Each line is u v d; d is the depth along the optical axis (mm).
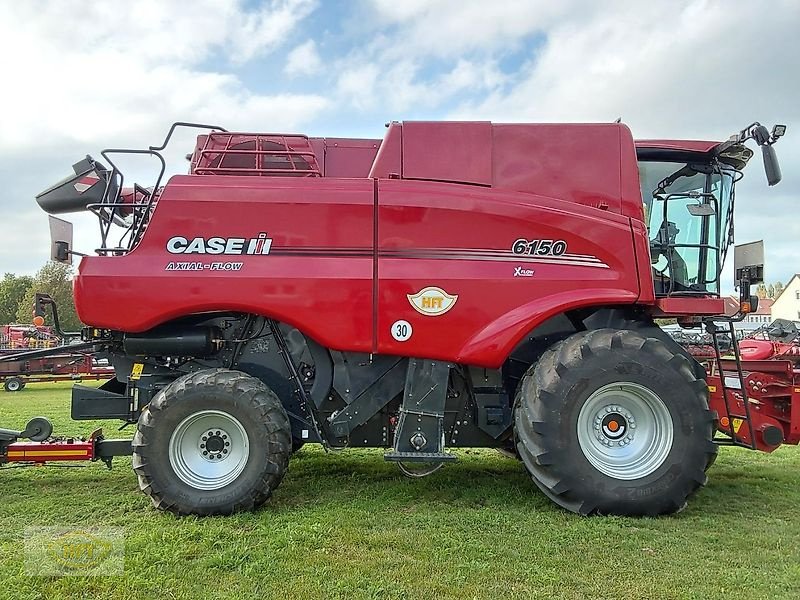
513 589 3312
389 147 5180
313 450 7242
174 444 4609
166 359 5234
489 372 5117
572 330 5305
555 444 4586
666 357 4699
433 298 4840
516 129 5266
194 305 4777
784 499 5188
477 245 4898
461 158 5191
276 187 4910
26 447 5125
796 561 3730
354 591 3271
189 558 3744
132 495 5156
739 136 5207
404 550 3854
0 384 18578
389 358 5031
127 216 5930
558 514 4645
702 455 4641
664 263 5648
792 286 65562
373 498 5090
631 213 5230
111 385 5645
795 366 6281
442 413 4871
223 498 4539
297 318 4805
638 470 4664
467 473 6020
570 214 4965
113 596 3219
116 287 4766
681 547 3955
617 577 3477
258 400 4637
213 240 4836
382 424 5188
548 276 4891
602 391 4703
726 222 5836
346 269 4840
